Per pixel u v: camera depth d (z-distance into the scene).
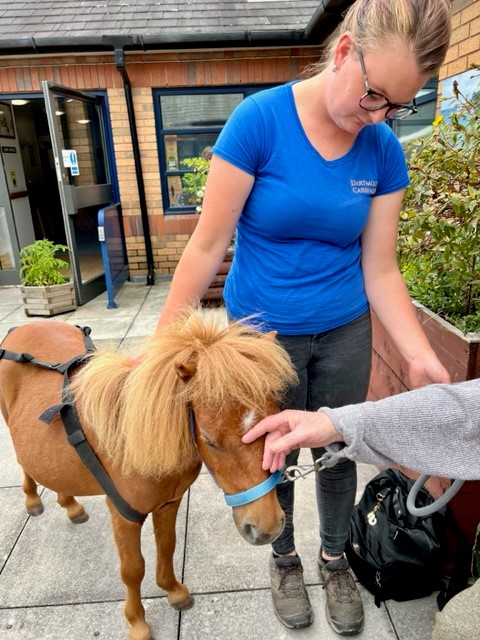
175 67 6.19
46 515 2.45
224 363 1.14
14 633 1.84
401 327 1.67
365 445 1.13
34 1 6.77
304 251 1.50
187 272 1.51
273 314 1.56
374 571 1.86
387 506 1.97
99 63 6.15
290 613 1.82
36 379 1.83
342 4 4.69
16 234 6.90
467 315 2.27
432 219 1.94
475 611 1.20
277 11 6.48
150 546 2.24
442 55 1.16
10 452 3.01
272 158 1.39
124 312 5.64
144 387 1.24
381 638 1.78
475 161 2.08
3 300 6.35
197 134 6.57
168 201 6.81
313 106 1.37
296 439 1.13
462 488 1.91
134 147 6.40
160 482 1.45
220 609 1.91
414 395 1.17
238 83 6.29
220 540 2.26
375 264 1.68
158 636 1.82
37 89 6.23
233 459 1.17
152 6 6.61
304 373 1.65
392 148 1.53
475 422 1.11
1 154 6.62
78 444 1.53
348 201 1.44
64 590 2.02
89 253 6.56
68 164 5.58
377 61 1.15
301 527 2.31
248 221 1.52
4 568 2.13
